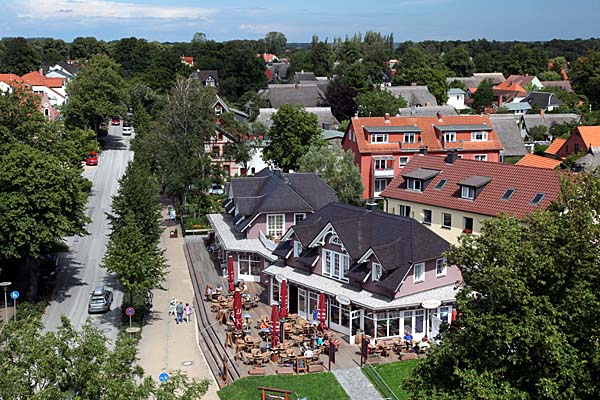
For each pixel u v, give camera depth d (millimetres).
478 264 27938
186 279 62594
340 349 44688
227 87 197250
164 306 55812
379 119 93750
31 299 54625
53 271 60656
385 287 45094
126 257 50688
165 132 86625
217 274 62375
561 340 23672
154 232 61906
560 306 25016
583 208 26594
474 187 60750
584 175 28422
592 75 187250
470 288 28750
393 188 70000
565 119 140750
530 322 24453
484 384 24219
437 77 179500
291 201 61188
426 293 46594
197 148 84812
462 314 28453
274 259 56000
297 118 96438
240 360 43219
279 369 41375
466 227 61469
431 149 92000
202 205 82312
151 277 51844
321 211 54812
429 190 66000
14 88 63406
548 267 25219
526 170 60250
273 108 144375
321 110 137375
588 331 24344
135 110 146125
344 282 49000
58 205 53031
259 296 56062
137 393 24734
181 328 51031
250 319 50500
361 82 160625
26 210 52406
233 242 61125
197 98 87938
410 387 28297
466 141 94062
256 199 62781
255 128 104938
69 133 67062
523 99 177625
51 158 54438
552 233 26406
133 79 174750
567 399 23531
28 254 53656
